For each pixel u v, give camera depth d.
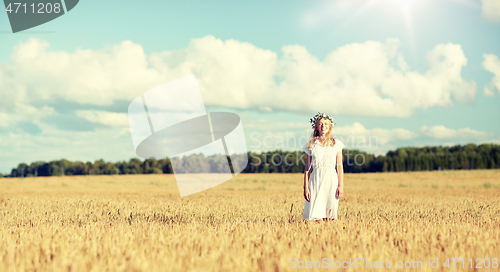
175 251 4.10
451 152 80.38
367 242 4.51
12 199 14.68
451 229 5.39
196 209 9.56
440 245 4.43
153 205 11.12
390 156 74.19
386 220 7.00
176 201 13.42
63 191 25.44
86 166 77.88
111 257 3.86
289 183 36.84
